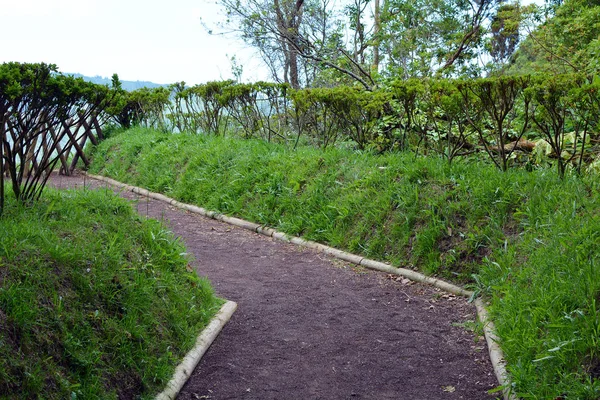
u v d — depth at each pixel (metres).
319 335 4.35
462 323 4.51
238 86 9.78
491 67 12.75
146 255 4.19
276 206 7.34
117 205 4.66
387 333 4.39
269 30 13.80
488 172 5.93
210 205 7.96
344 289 5.30
